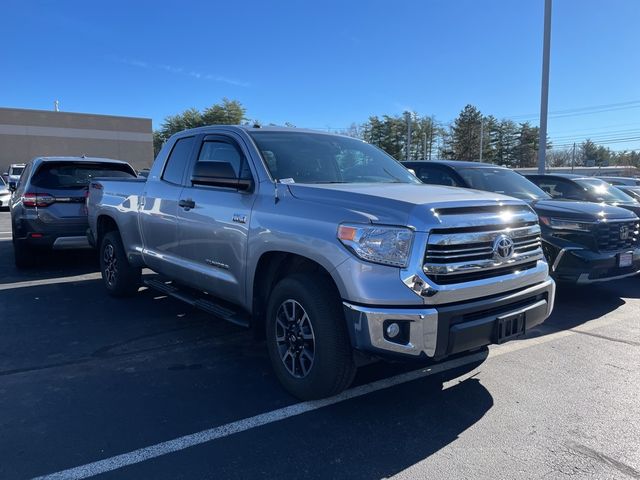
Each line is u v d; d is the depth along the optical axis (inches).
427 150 3240.7
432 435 128.0
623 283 321.1
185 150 205.2
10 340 197.2
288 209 146.9
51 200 310.7
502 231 137.9
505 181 305.3
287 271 158.7
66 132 1952.5
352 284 125.0
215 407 142.2
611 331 216.4
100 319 225.9
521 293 142.3
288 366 149.1
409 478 109.8
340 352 133.7
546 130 637.3
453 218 128.5
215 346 192.9
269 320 152.7
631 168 2625.5
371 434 128.1
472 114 3139.8
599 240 242.8
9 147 1863.9
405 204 127.3
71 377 162.4
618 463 116.0
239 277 163.8
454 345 125.6
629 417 138.0
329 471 112.2
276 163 166.2
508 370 171.2
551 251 247.8
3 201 787.4
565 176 360.5
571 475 111.0
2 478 108.0
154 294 271.3
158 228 209.9
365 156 195.0
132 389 153.8
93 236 279.1
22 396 148.1
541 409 142.6
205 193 182.2
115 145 2053.4
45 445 121.5
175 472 111.1
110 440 124.0
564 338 206.5
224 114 2689.5
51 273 328.5
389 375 165.9
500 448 122.0
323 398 143.4
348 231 127.6
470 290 128.4
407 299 121.5
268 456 117.7
